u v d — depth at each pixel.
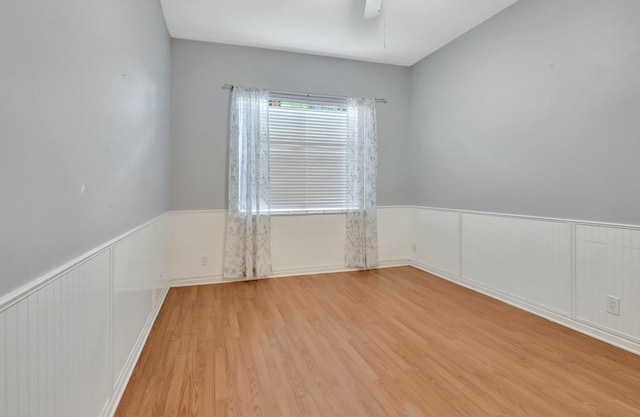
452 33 3.57
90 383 1.30
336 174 4.24
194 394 1.70
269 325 2.59
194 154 3.70
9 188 0.80
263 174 3.85
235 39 3.66
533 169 2.82
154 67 2.64
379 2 2.70
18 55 0.84
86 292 1.25
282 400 1.66
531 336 2.39
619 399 1.67
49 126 0.99
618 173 2.21
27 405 0.86
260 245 3.84
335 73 4.18
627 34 2.14
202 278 3.73
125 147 1.80
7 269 0.80
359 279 3.91
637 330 2.12
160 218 2.96
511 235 3.04
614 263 2.24
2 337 0.76
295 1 2.94
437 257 4.07
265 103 3.82
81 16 1.22
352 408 1.60
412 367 1.97
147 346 2.23
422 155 4.32
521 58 2.91
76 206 1.18
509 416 1.54
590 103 2.37
